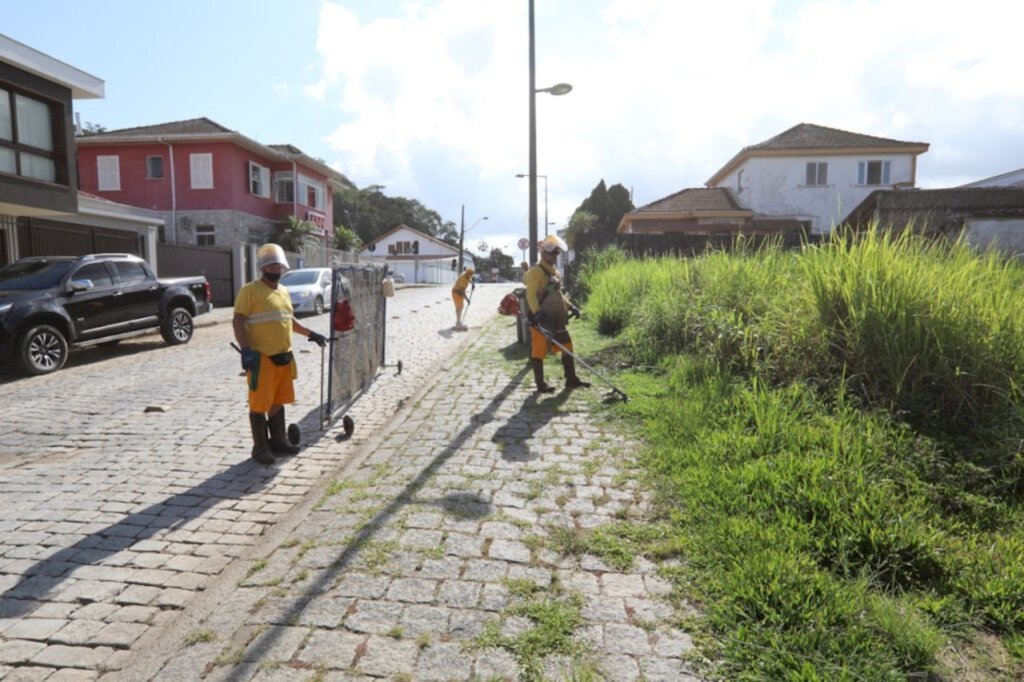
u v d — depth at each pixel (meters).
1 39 13.12
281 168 31.33
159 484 4.52
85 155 27.56
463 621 2.60
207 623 2.66
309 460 5.05
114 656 2.52
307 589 2.87
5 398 7.75
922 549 2.87
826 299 5.43
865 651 2.27
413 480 4.22
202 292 13.48
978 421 4.16
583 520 3.53
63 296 10.06
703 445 4.33
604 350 8.80
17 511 4.03
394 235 73.12
